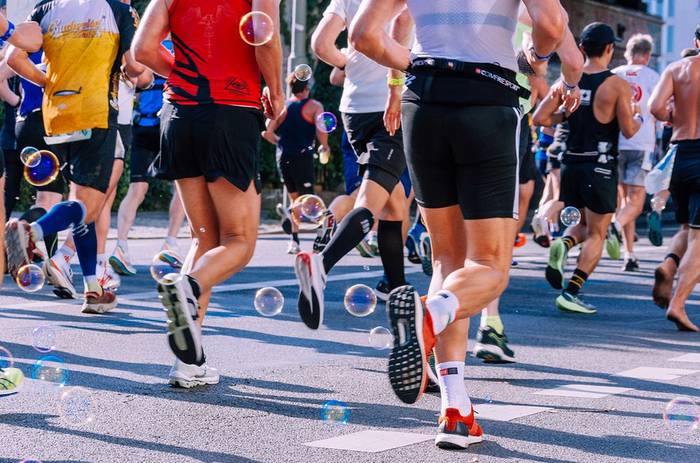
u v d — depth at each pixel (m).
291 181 14.10
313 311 5.06
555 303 9.80
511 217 4.36
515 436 4.70
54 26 7.30
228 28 5.39
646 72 12.73
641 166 12.75
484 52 4.30
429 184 4.48
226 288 10.11
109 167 7.42
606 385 5.96
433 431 4.77
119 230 11.00
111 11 7.34
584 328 8.30
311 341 7.26
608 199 9.12
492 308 6.63
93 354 6.43
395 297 3.95
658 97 8.70
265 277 11.13
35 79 7.33
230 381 5.76
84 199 7.36
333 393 5.54
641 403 5.49
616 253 12.54
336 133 22.17
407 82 4.43
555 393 5.69
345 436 4.62
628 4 30.75
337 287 10.48
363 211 5.48
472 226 4.36
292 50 18.50
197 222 5.62
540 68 5.52
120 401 5.18
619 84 9.03
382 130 6.80
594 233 9.27
